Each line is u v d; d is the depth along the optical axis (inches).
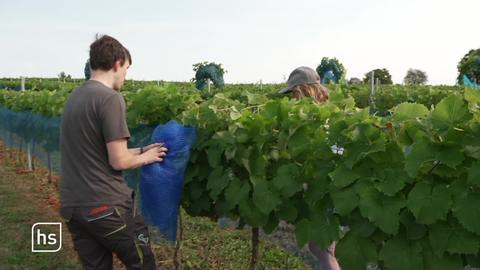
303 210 105.8
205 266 181.0
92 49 112.9
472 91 76.9
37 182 354.0
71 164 110.4
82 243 116.0
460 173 80.5
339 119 96.1
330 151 95.6
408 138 85.0
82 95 110.2
